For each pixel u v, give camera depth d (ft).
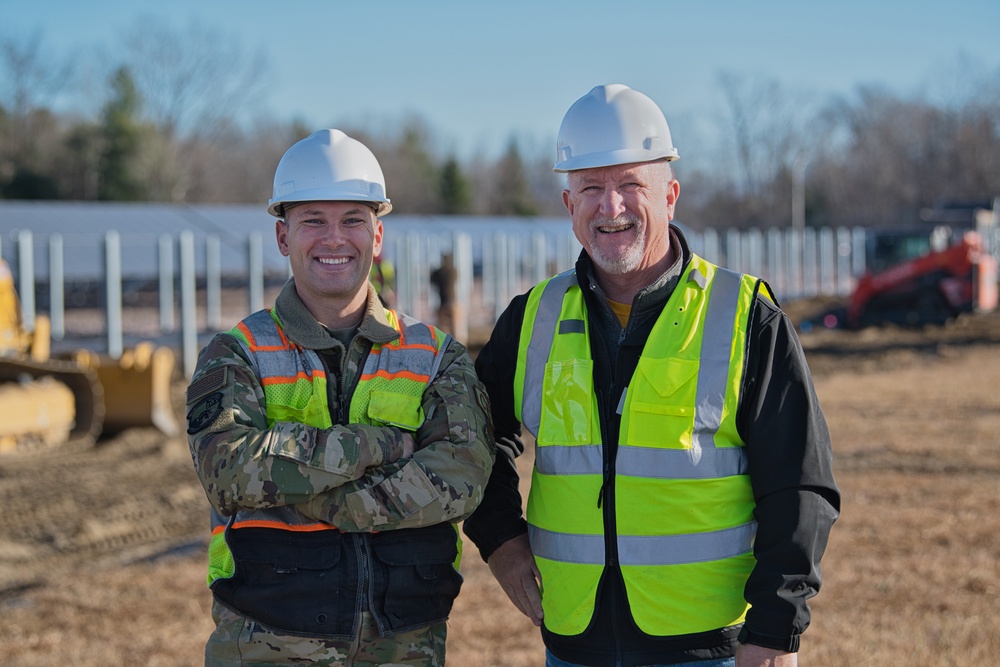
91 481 34.17
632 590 8.88
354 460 8.62
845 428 38.86
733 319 9.09
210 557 9.15
